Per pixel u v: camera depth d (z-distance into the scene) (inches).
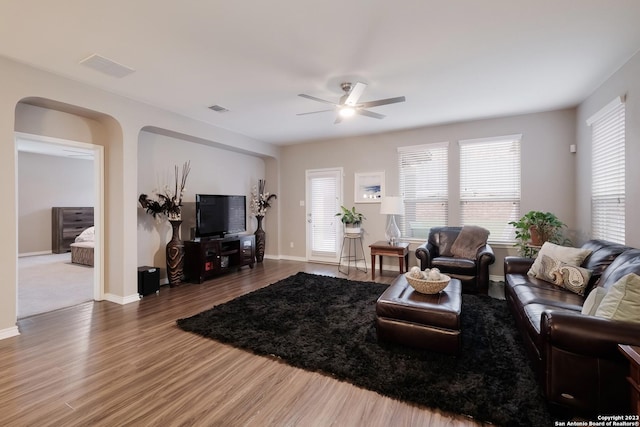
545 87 134.2
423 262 161.6
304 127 199.5
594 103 137.3
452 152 192.7
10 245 106.0
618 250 98.7
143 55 103.8
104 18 82.8
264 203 245.1
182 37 92.9
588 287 100.3
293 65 111.6
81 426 63.3
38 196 290.8
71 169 314.3
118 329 112.7
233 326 112.7
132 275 146.2
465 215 190.7
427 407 68.7
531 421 62.4
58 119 130.8
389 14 82.3
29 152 281.3
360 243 228.2
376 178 219.8
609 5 78.9
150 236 172.9
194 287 170.2
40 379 80.1
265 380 80.0
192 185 197.3
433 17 83.8
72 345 99.7
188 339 104.3
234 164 232.2
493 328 109.3
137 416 66.3
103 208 148.1
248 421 64.9
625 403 58.4
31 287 170.7
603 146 131.4
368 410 68.2
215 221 198.1
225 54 103.4
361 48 100.1
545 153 169.0
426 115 173.8
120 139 142.2
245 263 214.2
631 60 106.5
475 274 151.9
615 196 121.6
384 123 190.2
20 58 104.8
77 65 110.6
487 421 63.6
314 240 248.8
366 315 123.6
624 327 59.5
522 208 175.2
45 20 83.4
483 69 115.8
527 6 79.4
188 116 173.6
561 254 118.6
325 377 81.3
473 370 81.5
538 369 73.4
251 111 164.7
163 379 80.4
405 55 104.8
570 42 97.1
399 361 86.7
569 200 164.4
